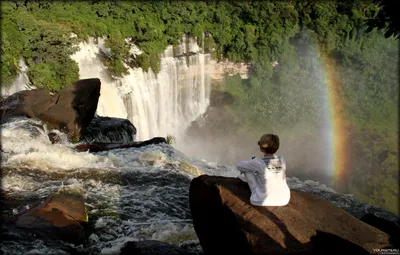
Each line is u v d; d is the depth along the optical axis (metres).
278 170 7.24
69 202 10.23
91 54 33.72
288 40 53.03
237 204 7.29
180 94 43.44
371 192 46.03
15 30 28.38
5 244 8.04
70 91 18.72
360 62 57.06
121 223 10.45
